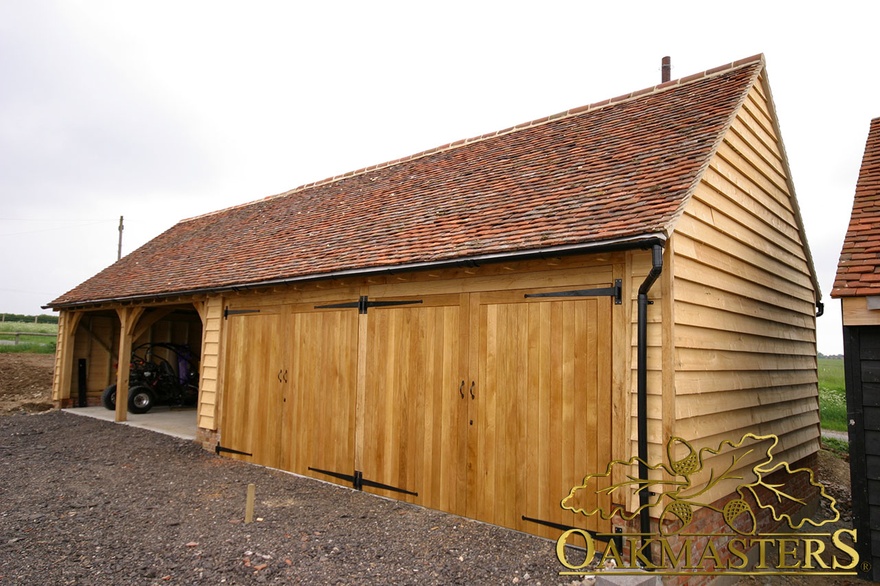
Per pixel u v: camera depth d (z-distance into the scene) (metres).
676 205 4.73
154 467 8.73
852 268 4.96
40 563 4.91
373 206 9.62
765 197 7.15
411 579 4.62
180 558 5.06
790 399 7.69
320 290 8.17
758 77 7.11
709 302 5.39
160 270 12.87
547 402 5.46
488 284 6.09
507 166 8.25
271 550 5.25
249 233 12.18
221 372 9.91
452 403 6.30
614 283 5.07
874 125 7.82
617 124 7.70
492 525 5.76
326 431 7.81
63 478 8.02
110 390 14.77
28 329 36.91
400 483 6.76
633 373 4.83
